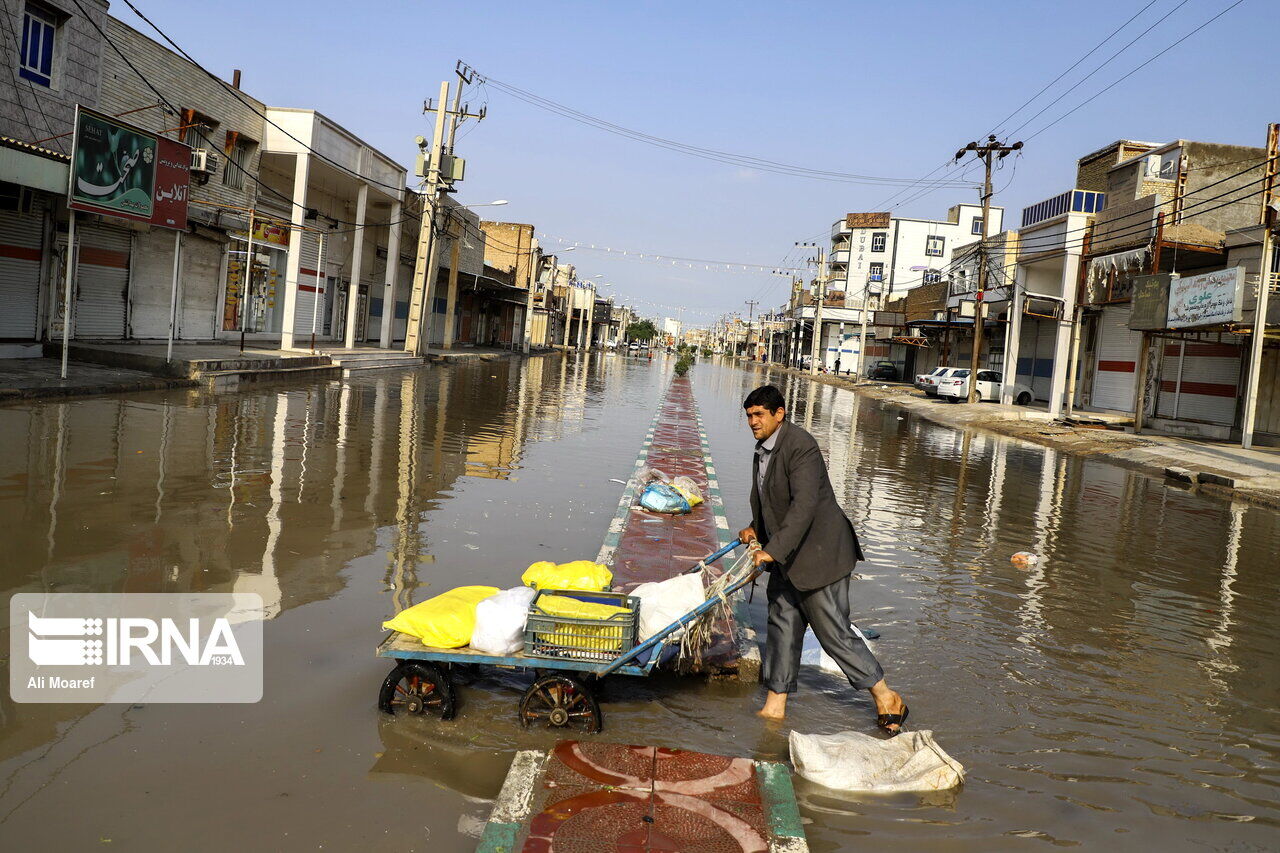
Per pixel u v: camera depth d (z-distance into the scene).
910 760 4.09
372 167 31.38
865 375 64.38
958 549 9.10
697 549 7.80
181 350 20.39
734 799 3.65
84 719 4.00
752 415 4.72
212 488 8.66
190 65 21.33
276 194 25.75
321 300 32.81
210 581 5.93
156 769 3.63
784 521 4.46
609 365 58.03
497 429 15.72
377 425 14.55
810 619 4.65
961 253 45.84
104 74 18.34
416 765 3.84
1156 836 3.68
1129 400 29.72
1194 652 6.19
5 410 11.73
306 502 8.45
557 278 96.88
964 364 48.06
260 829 3.27
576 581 4.86
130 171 15.48
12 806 3.29
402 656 4.20
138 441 10.70
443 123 32.31
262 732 4.00
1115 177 29.83
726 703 4.80
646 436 16.78
